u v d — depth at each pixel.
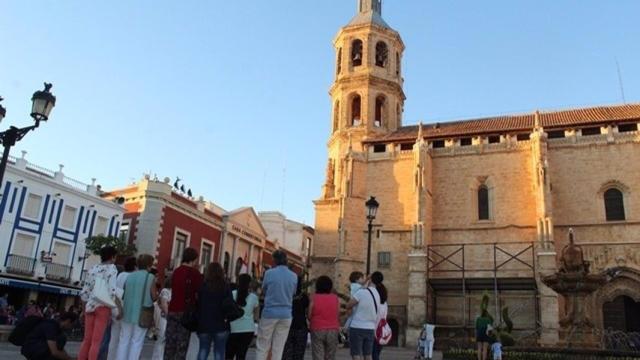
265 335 10.64
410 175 50.56
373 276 13.69
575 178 45.53
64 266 43.47
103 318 10.52
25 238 40.78
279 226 85.31
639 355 20.22
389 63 60.19
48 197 42.62
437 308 47.09
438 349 38.91
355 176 51.88
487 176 48.56
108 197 52.06
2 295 39.84
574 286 24.09
